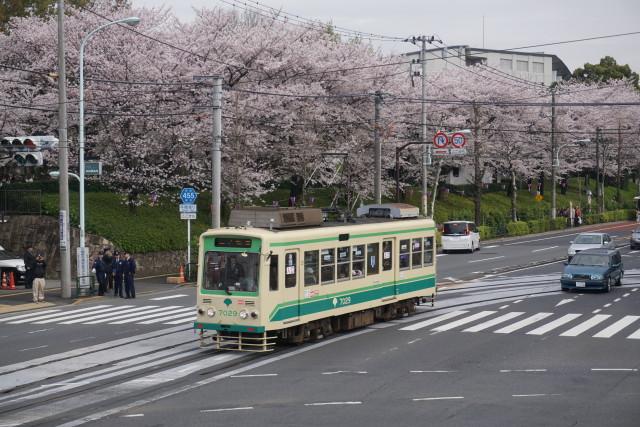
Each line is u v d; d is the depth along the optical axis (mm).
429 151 76250
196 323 27781
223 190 61094
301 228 29391
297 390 21781
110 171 60906
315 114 65312
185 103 57719
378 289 33000
